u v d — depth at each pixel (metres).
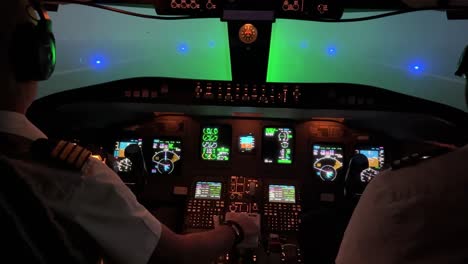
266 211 2.71
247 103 2.63
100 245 0.87
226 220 1.36
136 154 2.47
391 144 2.95
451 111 2.59
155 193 2.88
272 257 2.30
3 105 0.88
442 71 2.96
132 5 2.26
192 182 2.85
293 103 2.63
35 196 0.80
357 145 2.95
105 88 2.68
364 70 3.11
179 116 2.99
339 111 2.69
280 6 2.03
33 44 0.90
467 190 0.93
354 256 1.09
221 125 2.96
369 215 1.07
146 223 0.94
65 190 0.84
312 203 2.88
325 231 2.60
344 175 2.90
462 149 0.97
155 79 2.68
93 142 3.03
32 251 0.78
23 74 0.91
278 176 2.90
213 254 1.16
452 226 0.92
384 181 1.08
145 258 0.92
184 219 2.67
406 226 0.98
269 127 2.96
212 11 2.04
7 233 0.77
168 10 2.05
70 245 0.82
